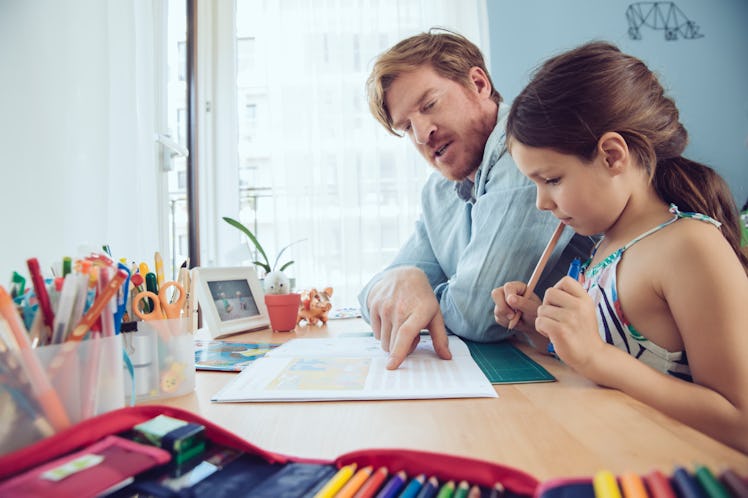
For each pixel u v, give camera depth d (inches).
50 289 13.7
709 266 19.6
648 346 22.5
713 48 74.2
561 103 21.4
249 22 74.0
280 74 72.7
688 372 21.4
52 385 12.4
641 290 22.4
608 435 13.3
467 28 74.4
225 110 72.2
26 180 27.6
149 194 42.8
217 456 11.9
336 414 16.1
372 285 34.9
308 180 72.2
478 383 18.9
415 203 72.4
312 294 38.9
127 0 37.7
